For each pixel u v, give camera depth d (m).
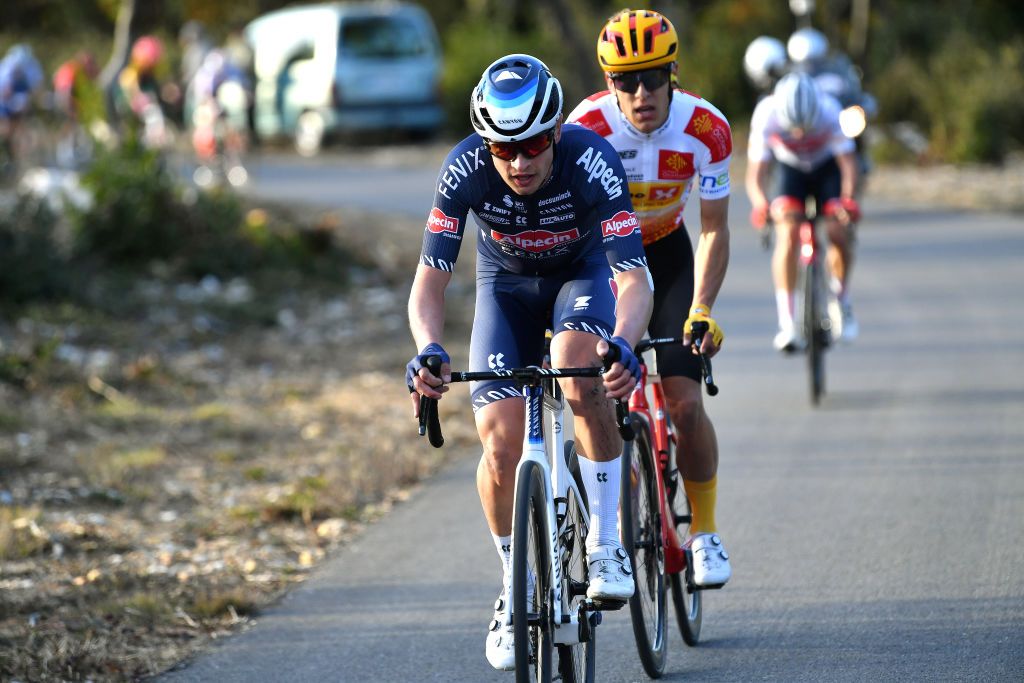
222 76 55.22
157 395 25.12
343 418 23.97
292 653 13.57
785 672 12.54
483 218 11.68
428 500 19.03
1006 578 14.63
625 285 11.23
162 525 18.08
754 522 17.16
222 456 21.23
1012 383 24.16
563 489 11.30
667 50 12.98
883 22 77.12
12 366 25.14
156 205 35.72
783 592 14.69
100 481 19.67
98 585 15.61
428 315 11.27
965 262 37.78
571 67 76.81
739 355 28.14
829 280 26.31
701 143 13.50
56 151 62.50
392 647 13.64
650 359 14.48
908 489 18.19
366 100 70.44
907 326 29.98
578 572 11.80
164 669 13.23
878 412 22.64
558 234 11.68
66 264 32.06
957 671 12.23
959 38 74.12
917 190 53.88
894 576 14.91
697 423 13.52
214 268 35.16
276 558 16.78
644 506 12.80
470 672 12.90
